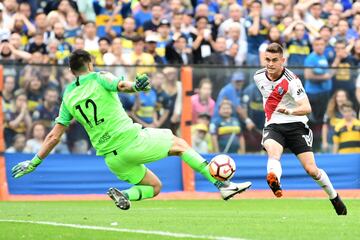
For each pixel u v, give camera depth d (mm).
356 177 34906
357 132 35000
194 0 43625
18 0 41156
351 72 34906
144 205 29406
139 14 41188
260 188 34156
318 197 34094
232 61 40312
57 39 38562
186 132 33844
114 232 17969
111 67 33156
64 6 39906
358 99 34938
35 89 32875
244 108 34250
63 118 20500
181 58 39406
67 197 32906
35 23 40250
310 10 43625
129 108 33281
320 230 18359
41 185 32812
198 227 19078
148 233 17672
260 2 42438
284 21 42250
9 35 38688
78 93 20031
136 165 20328
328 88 34719
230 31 40594
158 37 39719
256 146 34344
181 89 33781
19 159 32750
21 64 32688
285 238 16781
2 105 32562
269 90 22172
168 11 43094
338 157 34812
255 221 20828
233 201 31891
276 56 21734
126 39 39406
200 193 33750
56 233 17922
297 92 21766
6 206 28406
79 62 20047
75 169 33125
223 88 34094
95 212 24891
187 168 33688
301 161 22281
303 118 22203
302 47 41500
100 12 41312
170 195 33438
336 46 41719
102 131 19984
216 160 20219
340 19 44219
